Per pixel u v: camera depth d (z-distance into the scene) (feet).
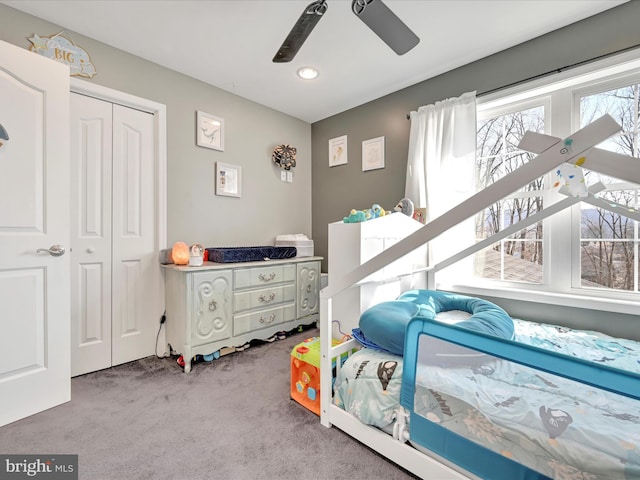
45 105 5.27
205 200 8.57
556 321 6.39
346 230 5.98
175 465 4.04
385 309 5.10
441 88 7.97
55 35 6.10
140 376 6.62
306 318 9.57
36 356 5.19
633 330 5.59
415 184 7.96
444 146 7.50
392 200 9.06
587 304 5.96
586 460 2.69
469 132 7.20
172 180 7.88
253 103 9.66
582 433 2.76
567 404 2.90
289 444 4.48
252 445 4.44
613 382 2.65
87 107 6.65
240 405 5.51
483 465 3.29
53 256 5.37
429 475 3.67
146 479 3.81
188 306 6.81
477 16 5.84
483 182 7.88
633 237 5.93
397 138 8.92
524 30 6.26
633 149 5.90
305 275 9.55
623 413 2.67
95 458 4.15
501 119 7.61
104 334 6.98
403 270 6.78
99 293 6.89
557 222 6.63
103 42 6.70
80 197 6.60
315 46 6.79
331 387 4.95
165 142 7.72
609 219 6.14
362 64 7.51
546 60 6.37
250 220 9.64
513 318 6.84
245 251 8.07
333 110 10.34
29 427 4.79
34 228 5.17
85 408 5.35
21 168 5.02
